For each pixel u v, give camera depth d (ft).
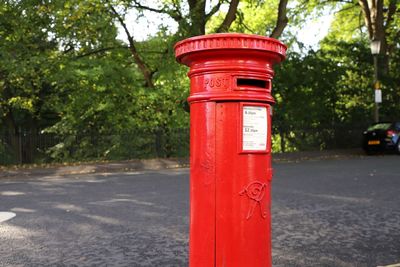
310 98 79.10
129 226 21.50
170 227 21.26
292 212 24.53
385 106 86.38
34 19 59.00
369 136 71.10
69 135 64.28
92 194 32.22
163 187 35.40
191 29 60.39
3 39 59.77
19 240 19.11
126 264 15.70
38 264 15.80
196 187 8.61
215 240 8.37
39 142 63.21
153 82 72.69
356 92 84.84
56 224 22.12
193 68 8.62
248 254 8.30
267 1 89.81
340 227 21.06
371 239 18.93
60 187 36.88
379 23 86.48
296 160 64.44
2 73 61.31
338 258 16.37
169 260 16.14
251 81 8.45
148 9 63.72
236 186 8.29
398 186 34.14
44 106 75.10
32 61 57.16
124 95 68.90
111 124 71.26
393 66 90.99
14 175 48.88
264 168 8.54
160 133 67.97
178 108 71.00
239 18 69.10
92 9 58.18
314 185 35.12
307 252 17.12
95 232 20.39
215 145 8.33
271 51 8.25
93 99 68.49
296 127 78.28
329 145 81.71
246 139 8.30
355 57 85.10
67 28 60.75
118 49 68.69
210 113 8.34
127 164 56.80
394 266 15.14
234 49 8.02
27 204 28.25
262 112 8.48
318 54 82.28
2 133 60.75
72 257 16.57
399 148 69.67
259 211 8.43
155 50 69.26
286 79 76.69
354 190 32.35
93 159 64.85
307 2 90.48
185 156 68.95
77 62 62.54
